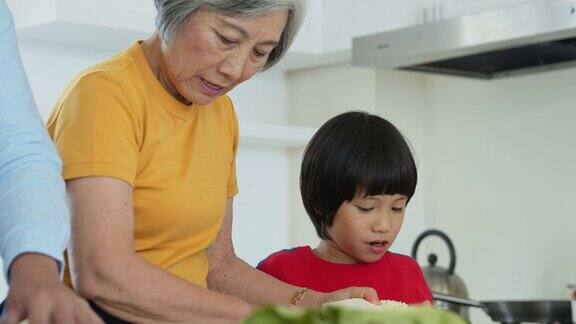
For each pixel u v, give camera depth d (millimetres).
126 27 3385
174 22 1559
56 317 1084
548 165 3680
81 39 3611
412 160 2098
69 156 1518
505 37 3047
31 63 3623
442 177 4047
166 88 1658
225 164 1762
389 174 2037
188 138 1674
